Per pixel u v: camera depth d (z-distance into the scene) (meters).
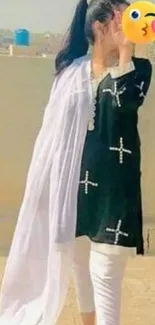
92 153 3.00
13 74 5.72
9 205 5.85
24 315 3.33
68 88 3.10
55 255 3.07
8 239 5.73
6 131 5.79
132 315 4.22
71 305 4.31
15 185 5.84
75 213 3.04
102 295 2.99
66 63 3.20
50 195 3.12
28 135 5.81
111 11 2.99
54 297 3.14
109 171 2.97
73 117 3.04
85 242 3.23
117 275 2.99
